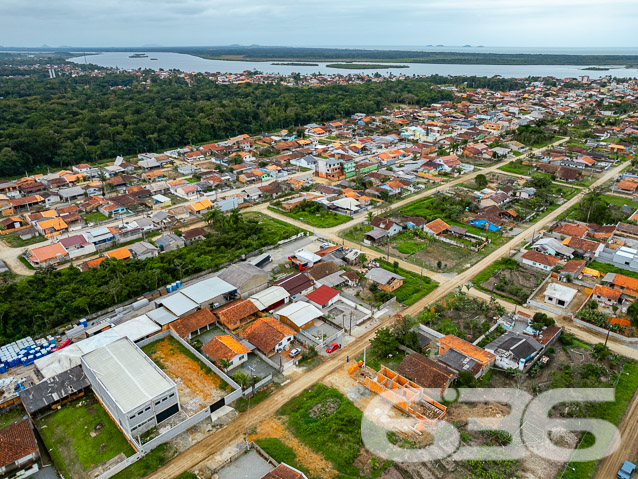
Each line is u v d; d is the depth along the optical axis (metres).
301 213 123.81
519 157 181.00
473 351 63.53
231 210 125.25
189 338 70.06
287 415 55.19
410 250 101.19
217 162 176.62
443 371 59.50
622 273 89.56
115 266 88.19
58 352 63.69
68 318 74.81
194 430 53.09
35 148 167.75
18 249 103.69
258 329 69.00
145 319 72.00
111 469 47.09
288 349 67.81
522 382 60.56
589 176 155.25
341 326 73.12
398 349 67.38
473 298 80.81
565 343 68.62
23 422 51.47
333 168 155.00
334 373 62.69
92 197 135.12
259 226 111.38
